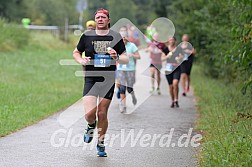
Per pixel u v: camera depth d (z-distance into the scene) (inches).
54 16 3388.3
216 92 1224.2
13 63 1726.1
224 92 1162.6
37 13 3393.2
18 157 588.7
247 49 674.2
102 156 601.9
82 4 4229.8
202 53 1637.6
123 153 621.6
